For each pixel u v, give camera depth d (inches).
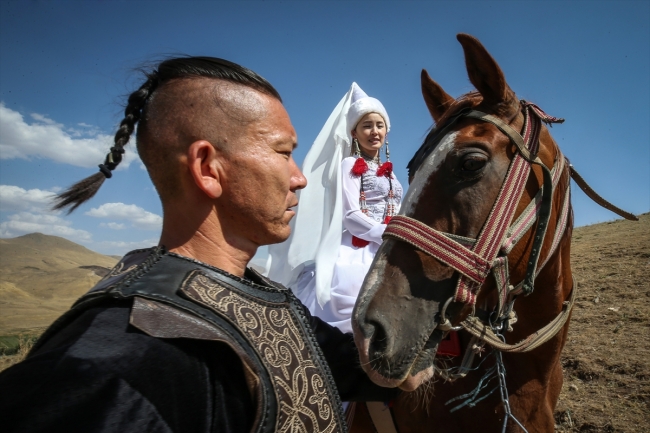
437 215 56.6
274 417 27.6
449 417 65.7
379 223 86.0
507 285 57.2
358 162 95.0
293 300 36.9
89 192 33.5
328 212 96.3
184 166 32.9
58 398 21.7
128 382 23.6
